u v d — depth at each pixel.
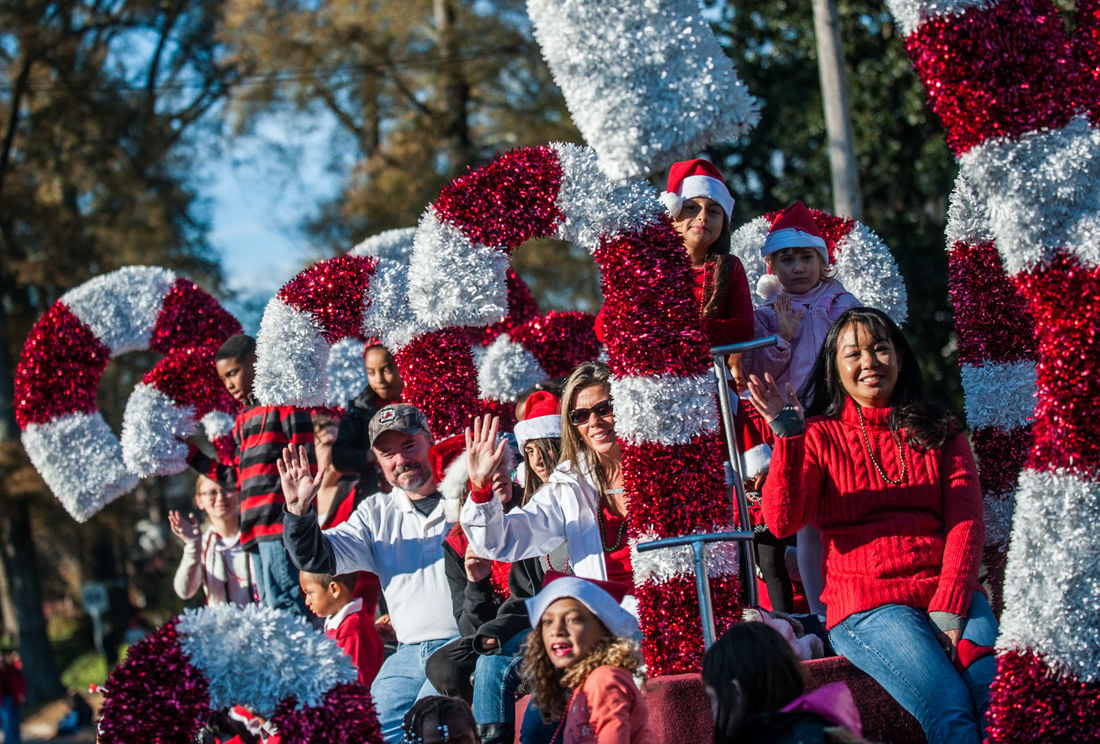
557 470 4.95
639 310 4.59
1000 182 3.97
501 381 7.60
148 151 22.70
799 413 4.25
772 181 14.82
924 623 4.12
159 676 4.00
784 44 14.55
